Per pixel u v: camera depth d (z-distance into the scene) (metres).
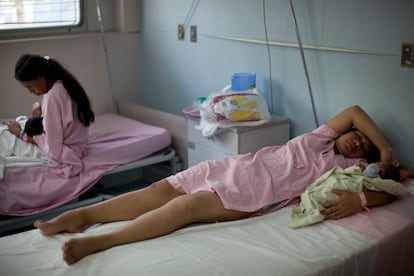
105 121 3.82
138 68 4.32
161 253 1.93
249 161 2.49
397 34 2.54
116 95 4.23
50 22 3.85
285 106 3.15
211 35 3.56
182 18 3.78
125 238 2.04
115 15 4.19
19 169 2.73
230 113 2.89
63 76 2.94
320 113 2.97
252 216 2.33
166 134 3.46
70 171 2.87
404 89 2.56
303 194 2.31
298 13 2.96
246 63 3.35
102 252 1.97
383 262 2.05
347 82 2.80
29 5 3.71
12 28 3.65
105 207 2.29
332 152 2.59
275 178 2.42
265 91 3.26
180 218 2.14
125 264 1.86
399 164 2.56
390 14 2.54
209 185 2.32
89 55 4.00
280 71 3.13
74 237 2.11
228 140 2.91
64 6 3.90
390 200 2.35
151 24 4.09
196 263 1.85
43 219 2.82
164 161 3.56
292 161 2.50
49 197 2.77
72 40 3.88
